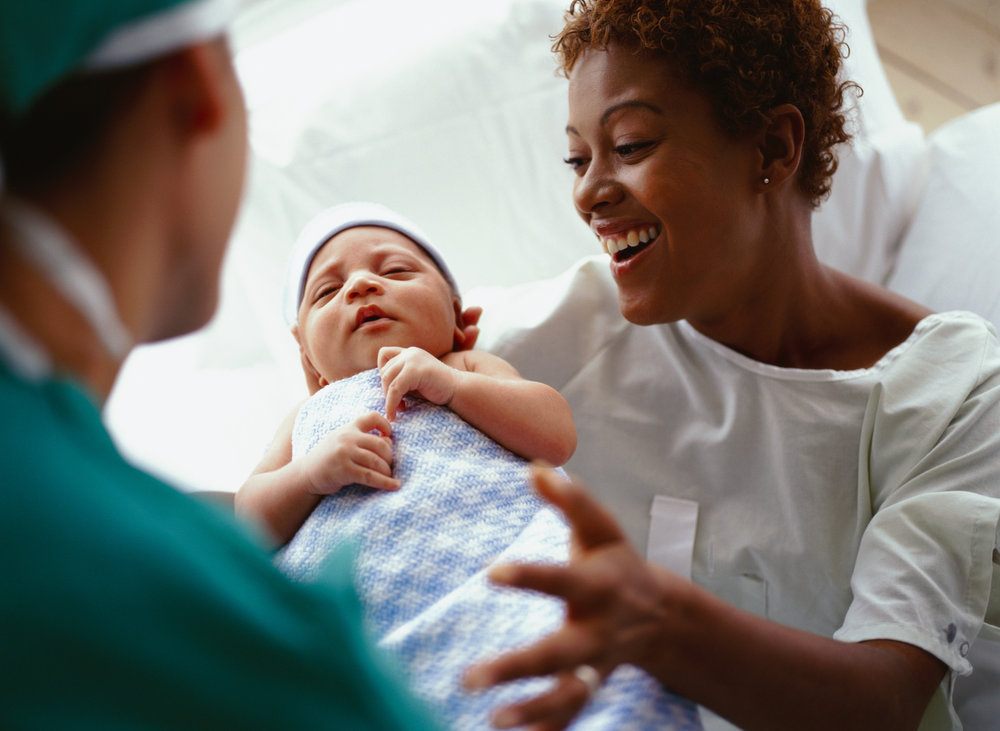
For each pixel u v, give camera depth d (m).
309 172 1.79
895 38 2.04
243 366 1.89
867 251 1.75
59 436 0.45
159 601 0.43
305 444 1.16
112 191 0.49
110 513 0.44
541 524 0.98
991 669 1.22
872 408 1.24
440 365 1.14
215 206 0.55
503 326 1.43
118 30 0.47
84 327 0.48
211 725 0.44
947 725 1.08
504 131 1.77
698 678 0.82
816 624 1.28
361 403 1.16
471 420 1.14
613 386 1.37
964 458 1.20
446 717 0.75
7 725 0.41
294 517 1.09
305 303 1.31
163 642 0.43
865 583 1.12
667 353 1.36
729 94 1.13
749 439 1.29
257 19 1.99
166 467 1.76
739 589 1.29
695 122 1.14
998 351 1.30
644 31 1.12
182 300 0.57
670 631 0.76
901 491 1.19
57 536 0.42
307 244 1.35
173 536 0.46
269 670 0.46
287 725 0.46
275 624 0.46
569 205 1.75
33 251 0.45
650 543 1.32
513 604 0.84
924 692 1.03
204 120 0.52
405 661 0.82
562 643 0.60
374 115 1.80
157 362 1.90
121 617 0.42
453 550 0.96
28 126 0.47
